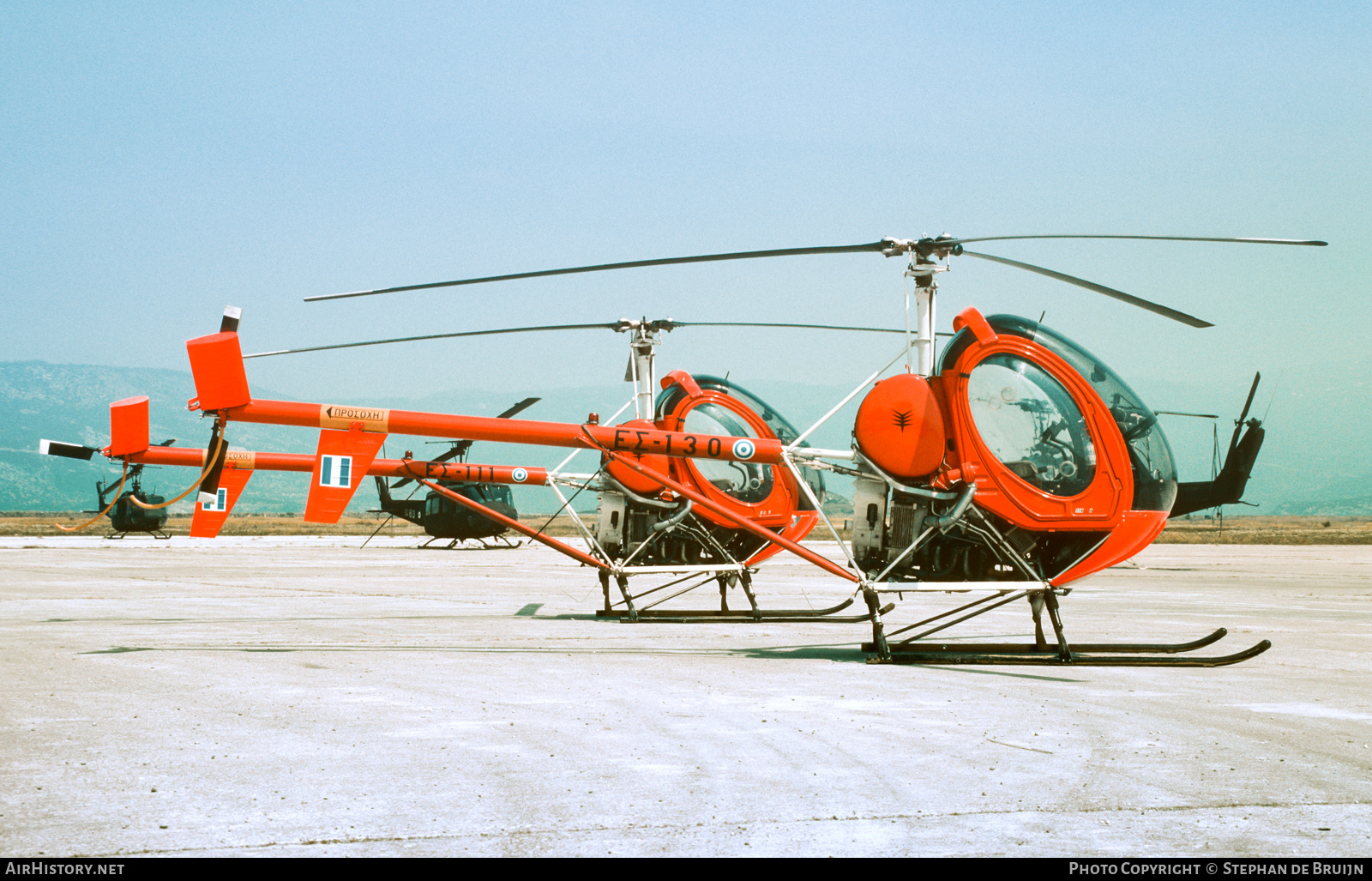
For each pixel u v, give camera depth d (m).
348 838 4.32
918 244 10.85
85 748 6.01
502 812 4.72
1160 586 25.25
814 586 24.47
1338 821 4.64
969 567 11.23
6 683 8.47
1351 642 12.80
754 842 4.29
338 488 11.44
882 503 10.97
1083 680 9.23
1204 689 8.73
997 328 10.93
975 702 7.87
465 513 45.81
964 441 10.62
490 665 9.84
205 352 10.83
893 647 11.02
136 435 11.89
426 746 6.11
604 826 4.51
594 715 7.14
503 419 11.95
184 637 12.20
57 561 32.78
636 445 12.15
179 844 4.21
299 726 6.72
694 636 13.19
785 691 8.31
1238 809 4.83
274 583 23.11
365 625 14.01
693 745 6.17
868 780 5.36
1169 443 11.05
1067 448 10.73
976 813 4.74
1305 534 99.69
